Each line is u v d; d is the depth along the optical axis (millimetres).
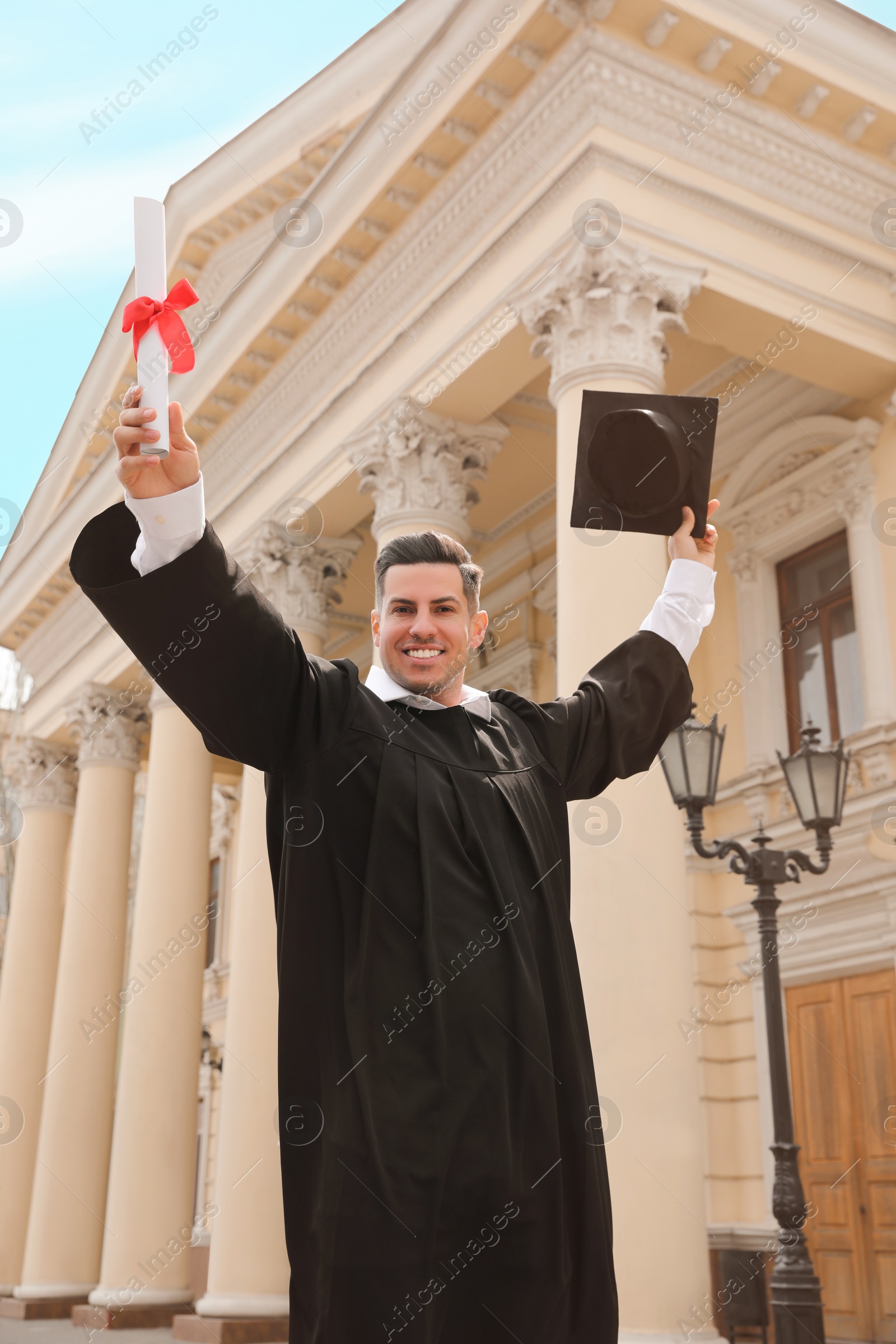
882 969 9594
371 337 10570
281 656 1660
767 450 11242
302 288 10805
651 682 2217
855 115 8789
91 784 16625
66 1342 11344
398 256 10016
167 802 13680
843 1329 9273
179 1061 12883
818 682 10781
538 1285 1492
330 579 11930
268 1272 10148
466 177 9188
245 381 12188
